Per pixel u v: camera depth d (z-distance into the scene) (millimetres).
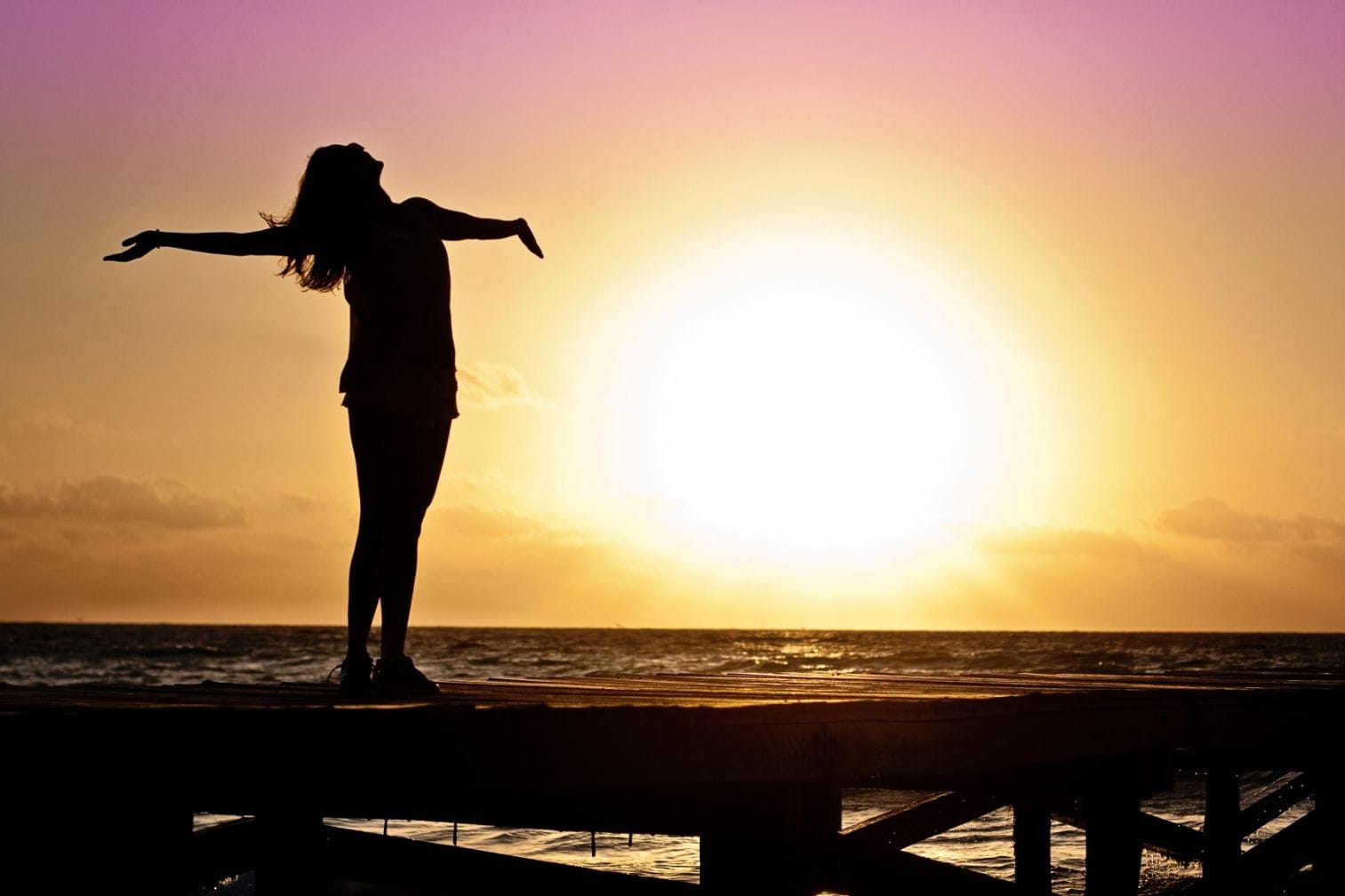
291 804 3715
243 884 11617
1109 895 7074
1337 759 8391
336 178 5355
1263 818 11141
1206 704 7164
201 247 5203
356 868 6074
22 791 3256
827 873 5480
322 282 5434
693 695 6102
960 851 15656
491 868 5973
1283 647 115562
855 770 5324
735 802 5465
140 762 3445
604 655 94750
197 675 70750
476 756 4113
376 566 5480
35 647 112000
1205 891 8305
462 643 141375
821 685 7445
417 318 5418
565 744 4344
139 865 3590
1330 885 8359
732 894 5461
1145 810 18422
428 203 5969
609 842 16062
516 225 6160
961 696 6070
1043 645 126125
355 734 3846
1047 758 6230
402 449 5363
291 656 92375
